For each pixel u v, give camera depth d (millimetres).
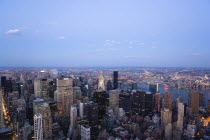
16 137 159125
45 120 165625
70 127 198000
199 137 183375
